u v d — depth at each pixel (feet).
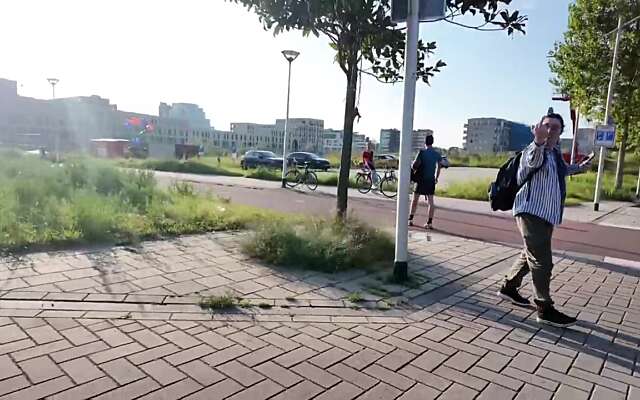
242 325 12.38
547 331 12.94
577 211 48.06
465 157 167.02
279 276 16.96
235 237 23.31
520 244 26.66
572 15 62.90
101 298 13.62
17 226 20.29
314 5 18.56
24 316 12.07
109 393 8.70
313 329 12.37
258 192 53.36
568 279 18.92
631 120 64.69
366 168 61.21
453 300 15.39
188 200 32.91
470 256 22.41
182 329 11.89
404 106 16.12
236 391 9.02
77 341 10.82
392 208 43.78
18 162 43.80
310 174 63.52
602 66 59.93
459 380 9.92
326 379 9.68
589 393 9.63
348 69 21.97
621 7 57.82
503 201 14.55
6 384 8.81
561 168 13.93
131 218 25.14
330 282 16.56
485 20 18.86
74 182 36.01
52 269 16.21
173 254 19.38
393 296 15.40
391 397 9.09
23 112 236.22
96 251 19.04
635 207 54.80
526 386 9.80
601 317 14.28
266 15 19.72
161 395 8.73
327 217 22.90
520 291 16.69
